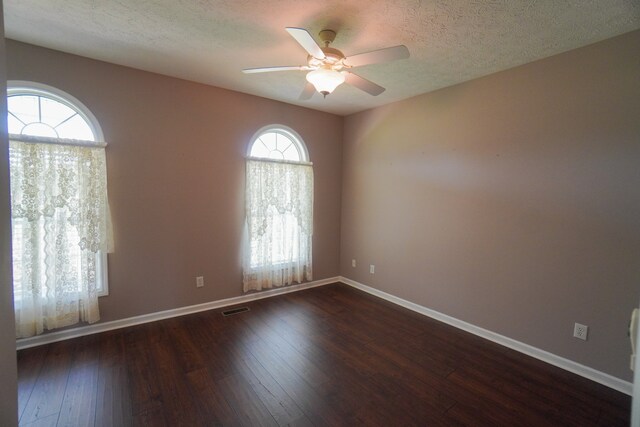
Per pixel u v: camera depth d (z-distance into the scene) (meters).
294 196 3.98
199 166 3.31
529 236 2.58
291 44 2.40
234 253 3.62
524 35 2.14
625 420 1.87
